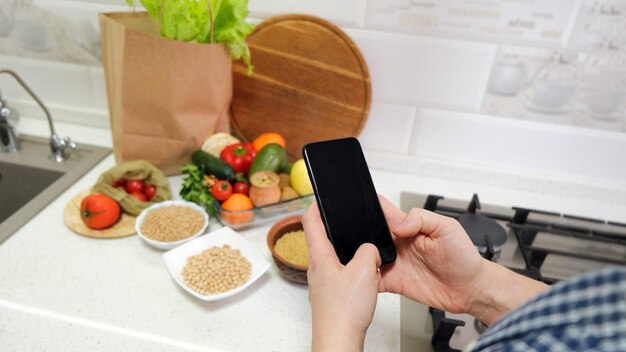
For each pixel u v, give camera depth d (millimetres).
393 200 910
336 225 536
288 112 957
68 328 584
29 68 1023
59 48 981
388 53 867
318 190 543
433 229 542
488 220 790
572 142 909
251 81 943
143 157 863
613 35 776
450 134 948
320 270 480
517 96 874
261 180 785
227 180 813
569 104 866
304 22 860
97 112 1063
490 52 832
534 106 880
